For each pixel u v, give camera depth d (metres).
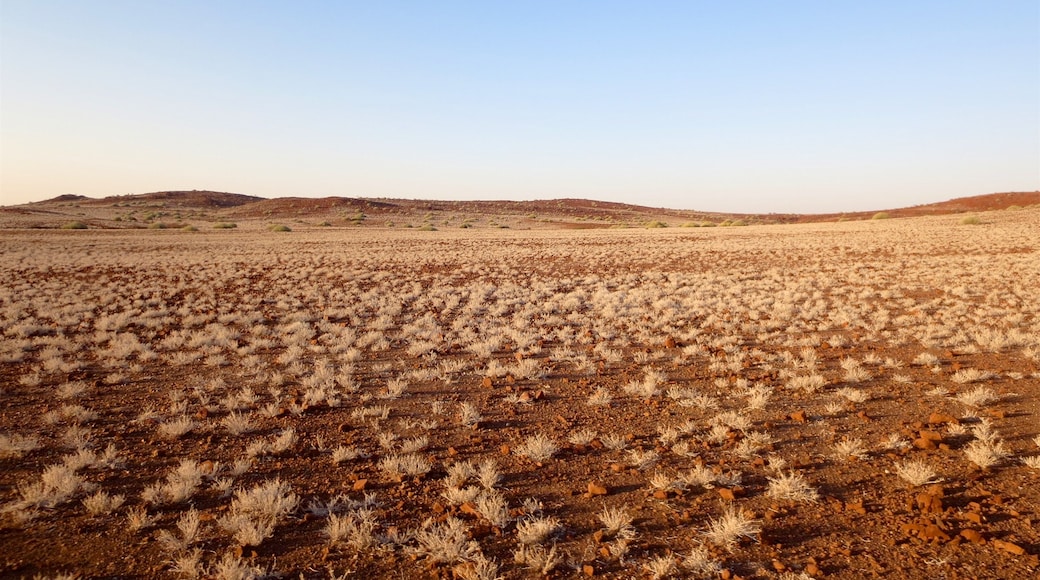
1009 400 8.25
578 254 41.47
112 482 5.75
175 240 57.09
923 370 10.28
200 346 13.02
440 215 131.25
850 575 4.05
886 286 22.52
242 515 4.82
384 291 23.41
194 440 7.02
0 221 80.19
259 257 40.09
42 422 7.63
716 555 4.34
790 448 6.59
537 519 4.92
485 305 19.58
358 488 5.62
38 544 4.52
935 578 4.00
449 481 5.69
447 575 4.13
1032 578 3.95
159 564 4.25
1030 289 19.94
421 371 10.50
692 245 47.19
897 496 5.29
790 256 36.22
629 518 4.92
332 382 9.56
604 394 8.64
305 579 4.11
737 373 10.25
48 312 17.25
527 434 7.30
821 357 11.55
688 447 6.70
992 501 5.10
